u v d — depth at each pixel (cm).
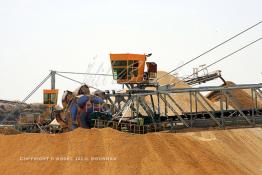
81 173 4050
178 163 4266
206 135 6750
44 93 7788
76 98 5922
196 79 6688
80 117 5788
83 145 4462
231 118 4812
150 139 4584
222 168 4488
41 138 4709
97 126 5538
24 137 4759
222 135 7194
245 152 6981
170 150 4475
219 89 4634
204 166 4397
